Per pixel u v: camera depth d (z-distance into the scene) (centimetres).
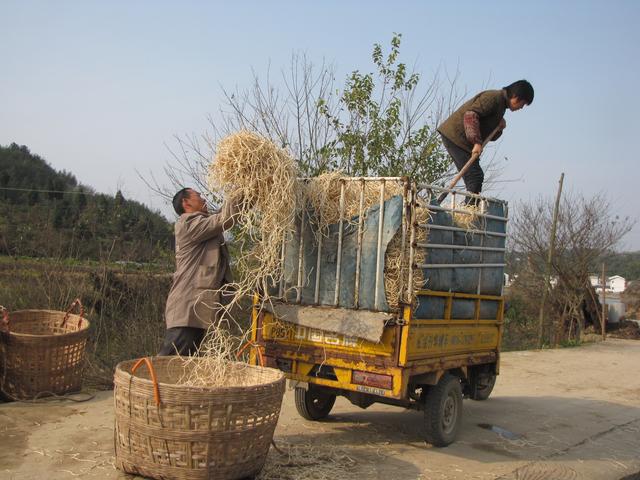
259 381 465
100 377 730
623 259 3397
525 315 1978
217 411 385
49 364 618
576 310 1873
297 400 589
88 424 538
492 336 632
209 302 495
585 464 543
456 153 717
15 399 613
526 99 695
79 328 672
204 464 389
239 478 410
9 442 483
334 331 497
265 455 426
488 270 608
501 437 606
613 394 889
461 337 570
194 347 507
